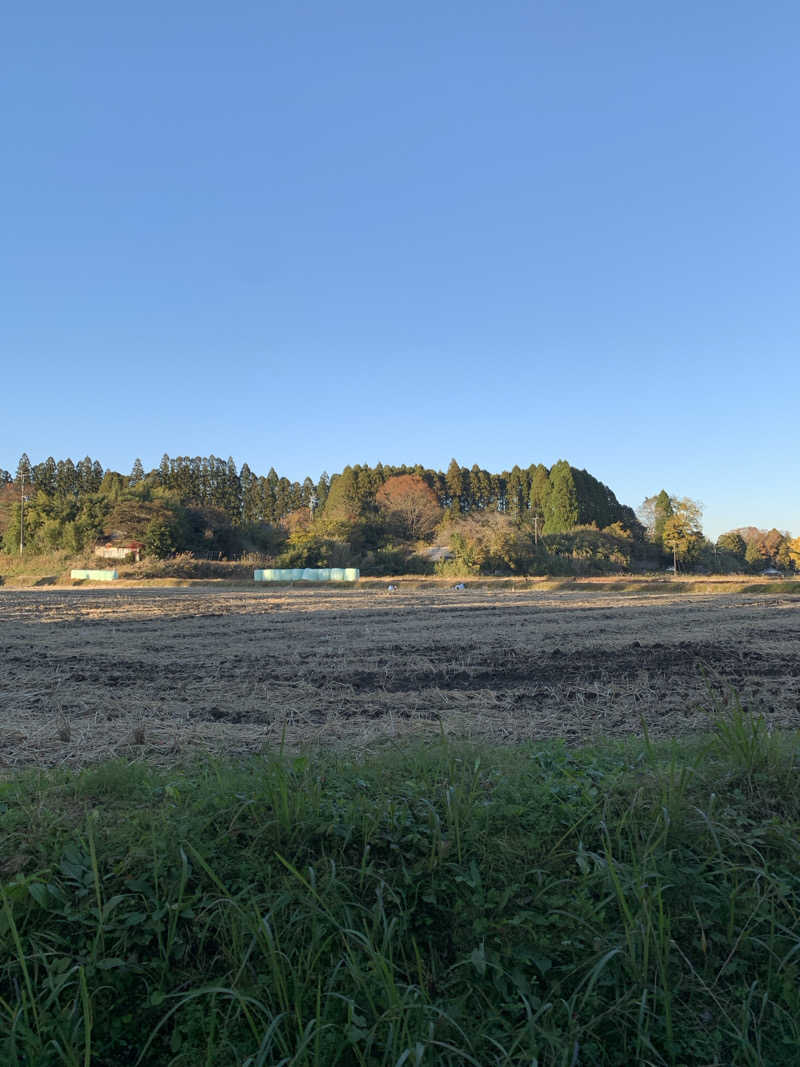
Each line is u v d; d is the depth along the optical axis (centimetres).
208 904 309
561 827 369
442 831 357
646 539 8075
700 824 368
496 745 556
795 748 466
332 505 8625
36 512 6581
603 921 317
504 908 322
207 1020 276
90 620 1820
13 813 364
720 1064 276
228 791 383
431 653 1184
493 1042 270
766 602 2586
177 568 5269
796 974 307
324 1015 281
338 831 349
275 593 3375
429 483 9900
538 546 6241
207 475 9788
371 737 580
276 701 764
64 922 302
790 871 348
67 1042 263
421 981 293
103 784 411
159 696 793
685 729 630
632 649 1214
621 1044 284
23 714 688
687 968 310
